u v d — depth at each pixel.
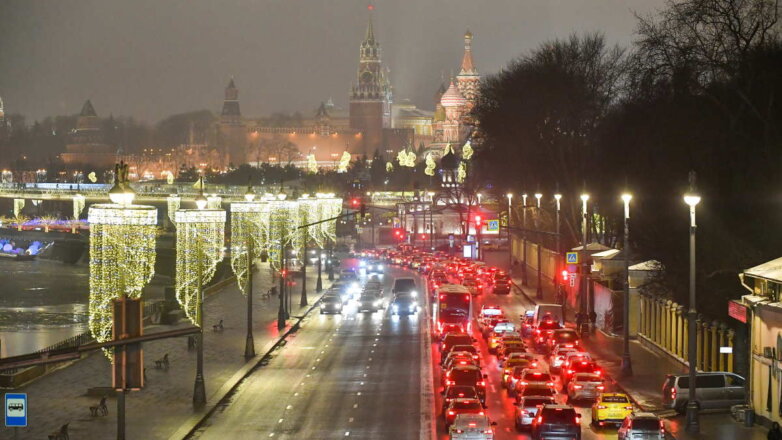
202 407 95.06
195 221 112.50
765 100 122.44
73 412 93.94
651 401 93.62
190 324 160.00
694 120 127.06
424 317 169.25
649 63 131.38
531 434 77.31
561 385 101.94
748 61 121.69
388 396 99.00
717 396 87.44
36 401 99.50
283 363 122.12
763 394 81.62
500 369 114.31
